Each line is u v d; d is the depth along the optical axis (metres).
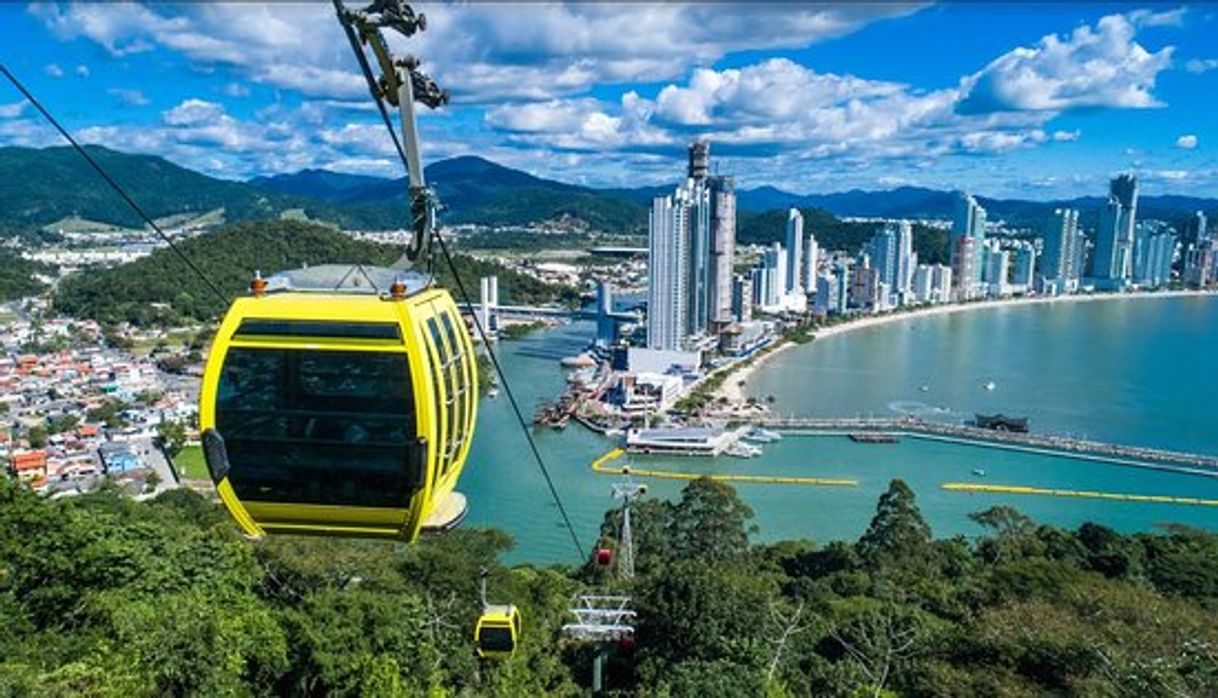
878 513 61.81
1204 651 27.81
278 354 12.01
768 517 78.06
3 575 26.72
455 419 12.98
